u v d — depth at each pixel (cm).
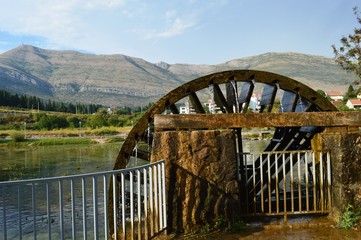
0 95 13250
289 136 881
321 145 669
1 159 3388
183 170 591
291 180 654
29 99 14288
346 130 668
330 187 644
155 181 523
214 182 597
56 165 2777
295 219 643
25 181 347
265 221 634
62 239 380
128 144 743
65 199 1392
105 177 435
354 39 2111
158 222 532
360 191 622
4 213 338
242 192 831
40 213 1189
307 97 816
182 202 585
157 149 593
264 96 890
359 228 587
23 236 963
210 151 601
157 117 620
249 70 792
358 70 2192
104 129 7981
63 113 13062
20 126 8988
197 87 765
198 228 582
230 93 875
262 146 3634
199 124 626
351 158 624
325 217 650
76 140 6147
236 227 583
